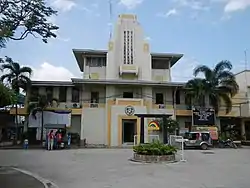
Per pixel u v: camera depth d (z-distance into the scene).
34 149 31.62
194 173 14.73
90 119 37.84
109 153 26.44
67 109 37.81
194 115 37.50
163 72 42.19
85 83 38.03
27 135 37.25
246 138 43.56
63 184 11.98
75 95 39.81
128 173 14.88
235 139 41.16
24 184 11.85
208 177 13.44
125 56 40.69
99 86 39.47
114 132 36.94
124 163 19.09
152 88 40.06
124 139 37.53
